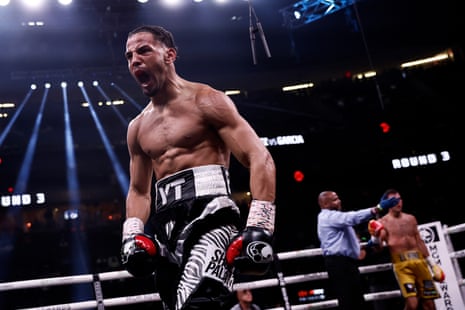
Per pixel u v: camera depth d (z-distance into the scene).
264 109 15.46
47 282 4.04
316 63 15.44
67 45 12.94
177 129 1.93
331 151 15.46
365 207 14.98
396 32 14.95
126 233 1.99
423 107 15.12
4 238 13.99
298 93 15.46
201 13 12.52
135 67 1.94
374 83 15.42
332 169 15.42
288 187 15.38
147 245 1.85
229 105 1.91
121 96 13.96
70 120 14.70
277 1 12.49
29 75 12.98
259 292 11.11
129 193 2.18
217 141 1.94
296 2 12.55
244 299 5.01
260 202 1.73
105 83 13.41
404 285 5.42
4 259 13.74
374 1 13.76
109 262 13.94
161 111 2.01
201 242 1.77
